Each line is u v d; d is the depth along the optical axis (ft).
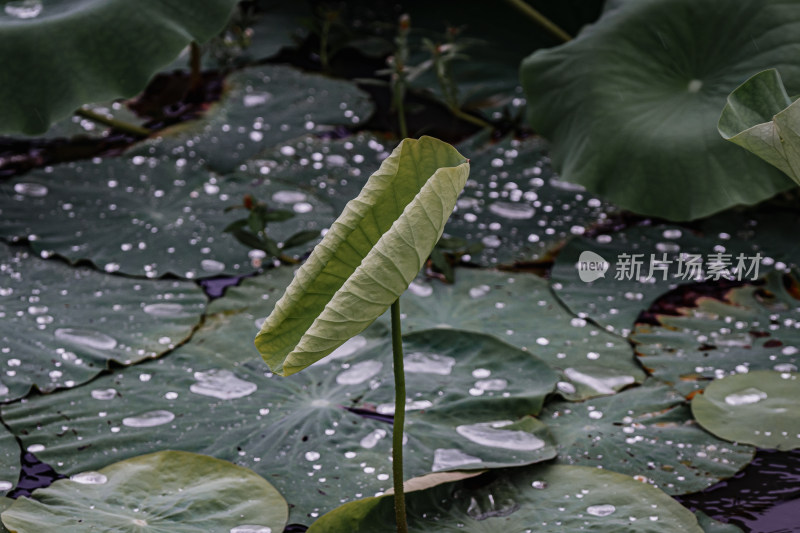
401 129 14.16
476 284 12.22
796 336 11.75
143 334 11.80
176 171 13.07
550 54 12.77
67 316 11.87
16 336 11.69
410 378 11.52
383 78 16.17
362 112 14.89
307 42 17.46
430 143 10.34
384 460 11.10
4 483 10.95
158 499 10.85
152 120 14.57
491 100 14.94
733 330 11.82
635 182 12.17
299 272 10.31
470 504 10.89
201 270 12.27
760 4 12.26
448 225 12.63
